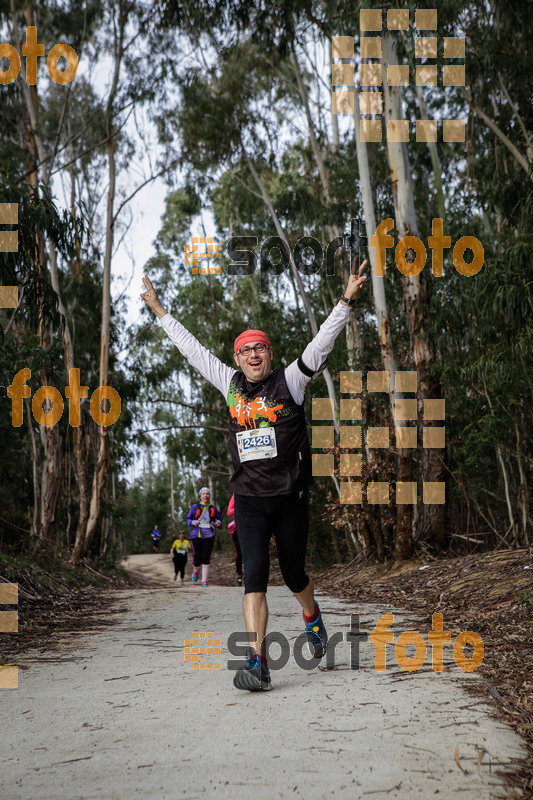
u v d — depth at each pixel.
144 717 3.01
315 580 13.84
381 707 3.04
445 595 7.29
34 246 9.86
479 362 9.60
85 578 13.86
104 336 17.11
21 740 2.76
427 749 2.50
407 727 2.75
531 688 3.39
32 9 17.14
